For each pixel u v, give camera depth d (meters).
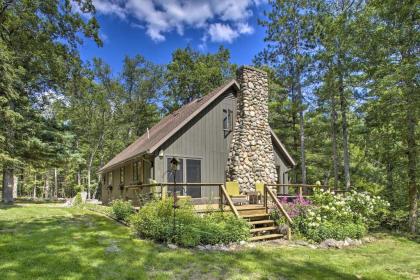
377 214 13.33
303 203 11.15
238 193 12.91
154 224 8.18
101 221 11.02
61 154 21.52
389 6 11.77
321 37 17.02
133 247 7.21
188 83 32.41
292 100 22.83
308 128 23.83
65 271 5.43
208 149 14.12
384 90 12.84
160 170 12.55
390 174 14.95
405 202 14.07
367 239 10.73
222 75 32.09
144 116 34.31
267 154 14.91
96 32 15.92
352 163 21.78
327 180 24.69
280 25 20.61
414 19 11.47
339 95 17.00
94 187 37.22
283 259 7.23
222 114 14.91
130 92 33.50
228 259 6.82
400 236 11.79
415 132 12.92
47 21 15.07
